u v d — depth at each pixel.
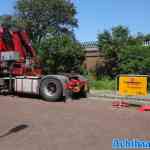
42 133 9.62
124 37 28.94
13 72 18.00
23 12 34.06
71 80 17.23
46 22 34.47
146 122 11.43
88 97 18.66
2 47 18.02
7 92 18.39
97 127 10.51
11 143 8.56
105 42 28.95
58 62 27.81
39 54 26.17
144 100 17.59
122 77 15.98
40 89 16.94
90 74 30.98
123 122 11.37
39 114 12.59
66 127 10.44
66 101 16.64
